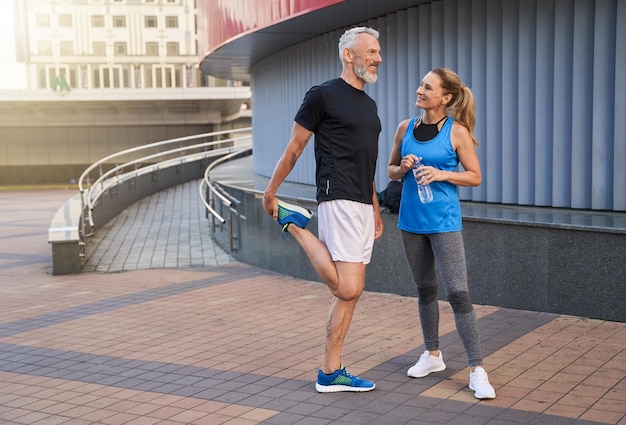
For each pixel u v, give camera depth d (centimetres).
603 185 710
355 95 436
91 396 479
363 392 454
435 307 480
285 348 573
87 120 3944
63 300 834
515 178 787
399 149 480
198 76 5753
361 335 596
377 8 894
